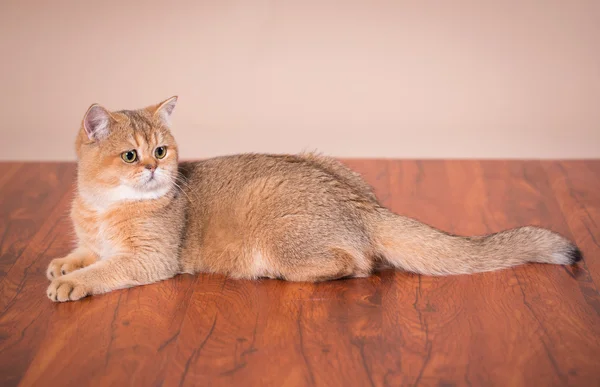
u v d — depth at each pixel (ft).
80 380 8.66
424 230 10.68
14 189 13.65
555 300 10.14
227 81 18.42
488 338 9.37
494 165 14.69
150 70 18.63
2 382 8.63
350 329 9.58
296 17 20.39
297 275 10.59
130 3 20.79
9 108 17.38
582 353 9.06
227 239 10.80
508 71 18.71
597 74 18.56
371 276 10.81
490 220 12.47
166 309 10.06
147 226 10.61
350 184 11.13
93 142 10.41
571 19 20.24
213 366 8.89
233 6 20.76
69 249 11.62
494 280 10.64
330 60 19.11
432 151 15.94
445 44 19.51
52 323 9.74
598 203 13.01
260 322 9.76
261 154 11.50
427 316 9.84
